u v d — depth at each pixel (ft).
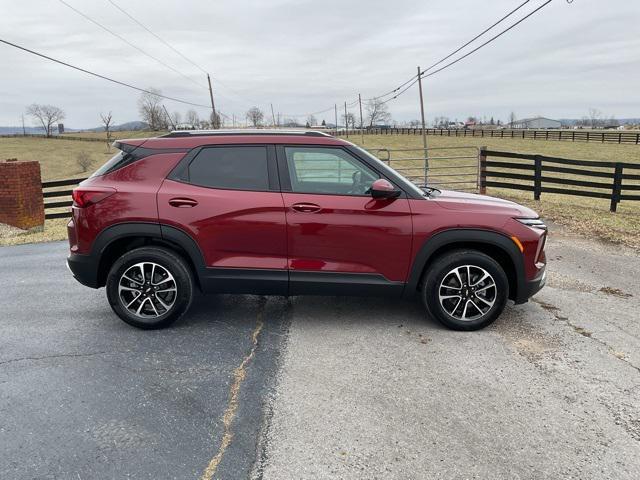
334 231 13.02
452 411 9.71
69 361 11.76
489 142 165.99
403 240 13.10
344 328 13.83
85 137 306.76
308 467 8.08
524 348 12.59
